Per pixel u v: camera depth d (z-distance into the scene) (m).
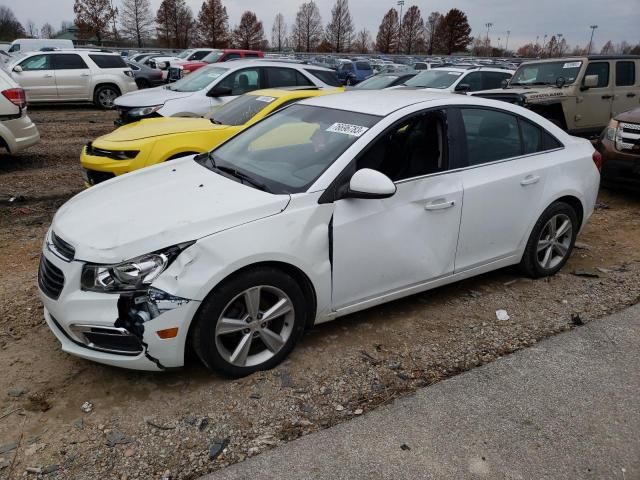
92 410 2.94
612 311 4.13
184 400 3.03
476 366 3.40
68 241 3.03
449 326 3.89
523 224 4.32
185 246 2.87
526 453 2.68
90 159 5.97
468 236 3.99
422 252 3.74
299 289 3.27
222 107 7.23
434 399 3.07
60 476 2.49
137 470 2.54
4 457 2.59
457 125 3.94
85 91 16.59
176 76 20.33
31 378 3.19
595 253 5.43
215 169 3.91
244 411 2.95
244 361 3.19
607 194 7.89
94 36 58.16
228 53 21.58
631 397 3.12
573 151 4.64
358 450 2.68
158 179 3.82
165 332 2.85
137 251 2.85
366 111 3.82
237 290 3.01
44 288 3.12
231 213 3.04
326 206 3.29
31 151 10.11
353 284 3.49
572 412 2.98
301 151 3.72
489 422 2.89
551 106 10.05
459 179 3.87
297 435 2.78
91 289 2.87
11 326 3.74
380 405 3.01
